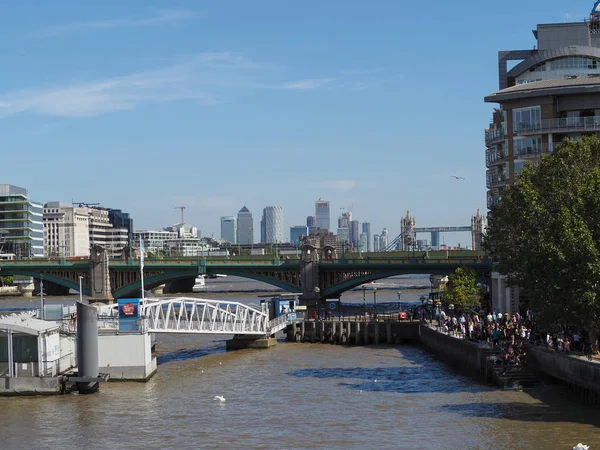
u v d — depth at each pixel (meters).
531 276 78.75
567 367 76.50
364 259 198.50
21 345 83.31
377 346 126.56
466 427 66.94
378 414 72.81
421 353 116.19
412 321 133.12
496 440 62.72
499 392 81.12
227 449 62.25
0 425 70.38
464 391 82.50
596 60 147.62
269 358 111.38
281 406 77.00
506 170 135.88
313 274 199.38
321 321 133.50
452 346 102.62
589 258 71.81
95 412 74.94
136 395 82.81
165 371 98.81
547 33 161.12
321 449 61.72
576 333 84.69
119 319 90.44
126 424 70.38
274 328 128.50
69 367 91.06
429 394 81.50
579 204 76.62
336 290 198.38
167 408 76.50
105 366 90.56
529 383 83.44
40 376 82.38
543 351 82.25
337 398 80.44
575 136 130.38
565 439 62.44
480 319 119.25
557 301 74.94
